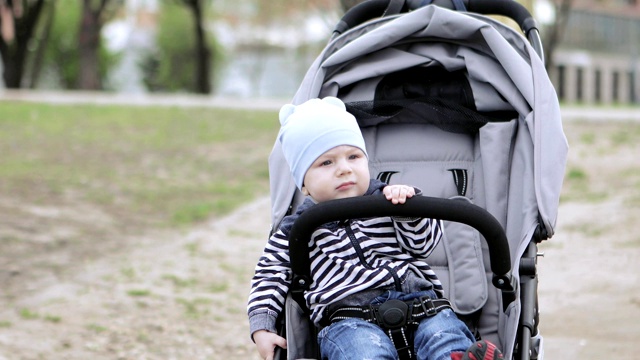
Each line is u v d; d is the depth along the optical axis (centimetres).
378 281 632
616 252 1362
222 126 2947
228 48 9225
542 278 1274
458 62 777
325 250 647
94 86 5738
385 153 788
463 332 619
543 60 802
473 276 713
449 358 589
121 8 7281
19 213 1703
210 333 1108
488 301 713
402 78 799
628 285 1220
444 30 773
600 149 2262
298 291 644
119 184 2030
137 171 2197
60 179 2056
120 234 1596
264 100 4084
